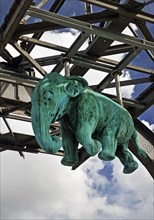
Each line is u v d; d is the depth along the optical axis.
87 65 8.62
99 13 8.38
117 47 9.77
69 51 8.32
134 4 7.94
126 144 4.41
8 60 10.32
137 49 8.27
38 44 9.13
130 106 10.51
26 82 8.81
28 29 8.42
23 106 10.20
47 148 3.77
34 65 9.22
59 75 4.11
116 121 4.25
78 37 8.14
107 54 9.69
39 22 8.46
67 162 4.21
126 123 4.32
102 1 7.82
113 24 8.71
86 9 10.34
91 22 8.36
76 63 8.55
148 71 10.15
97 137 4.24
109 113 4.24
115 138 4.24
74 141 4.26
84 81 4.18
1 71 8.62
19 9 7.29
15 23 7.70
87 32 7.55
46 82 4.00
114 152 4.16
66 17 7.35
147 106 10.38
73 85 4.07
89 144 3.96
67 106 4.11
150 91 10.25
